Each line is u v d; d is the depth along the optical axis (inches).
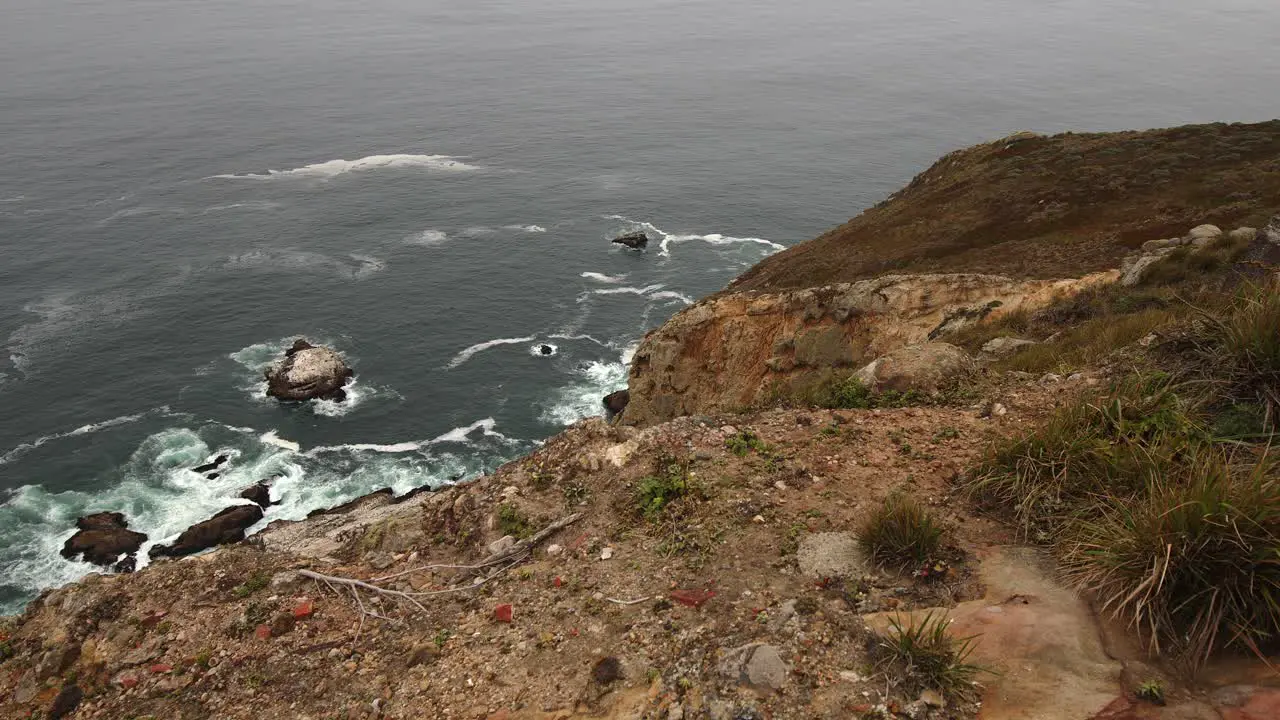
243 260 2706.7
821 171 4239.7
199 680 244.5
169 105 5634.8
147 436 1688.0
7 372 1925.4
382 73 7568.9
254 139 4658.0
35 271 2559.1
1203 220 987.3
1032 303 860.6
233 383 1907.0
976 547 223.5
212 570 302.8
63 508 1457.9
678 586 232.4
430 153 4446.4
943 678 173.6
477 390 1915.6
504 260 2755.9
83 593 295.0
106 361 1993.1
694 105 6220.5
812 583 219.1
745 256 2864.2
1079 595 193.5
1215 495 177.9
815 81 7667.3
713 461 296.7
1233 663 163.2
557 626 228.1
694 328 1286.9
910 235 1386.6
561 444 342.0
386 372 1984.5
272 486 1547.7
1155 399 249.6
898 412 328.2
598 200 3531.0
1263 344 244.1
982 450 279.4
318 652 245.4
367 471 1604.3
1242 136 1266.0
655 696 191.5
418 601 263.7
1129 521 191.8
